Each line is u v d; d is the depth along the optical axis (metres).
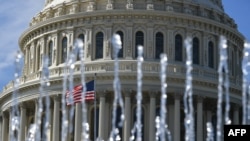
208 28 96.75
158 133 64.44
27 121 95.44
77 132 87.69
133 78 88.44
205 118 92.31
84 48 93.44
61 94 89.88
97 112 89.44
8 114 98.38
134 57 92.50
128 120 87.38
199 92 90.25
